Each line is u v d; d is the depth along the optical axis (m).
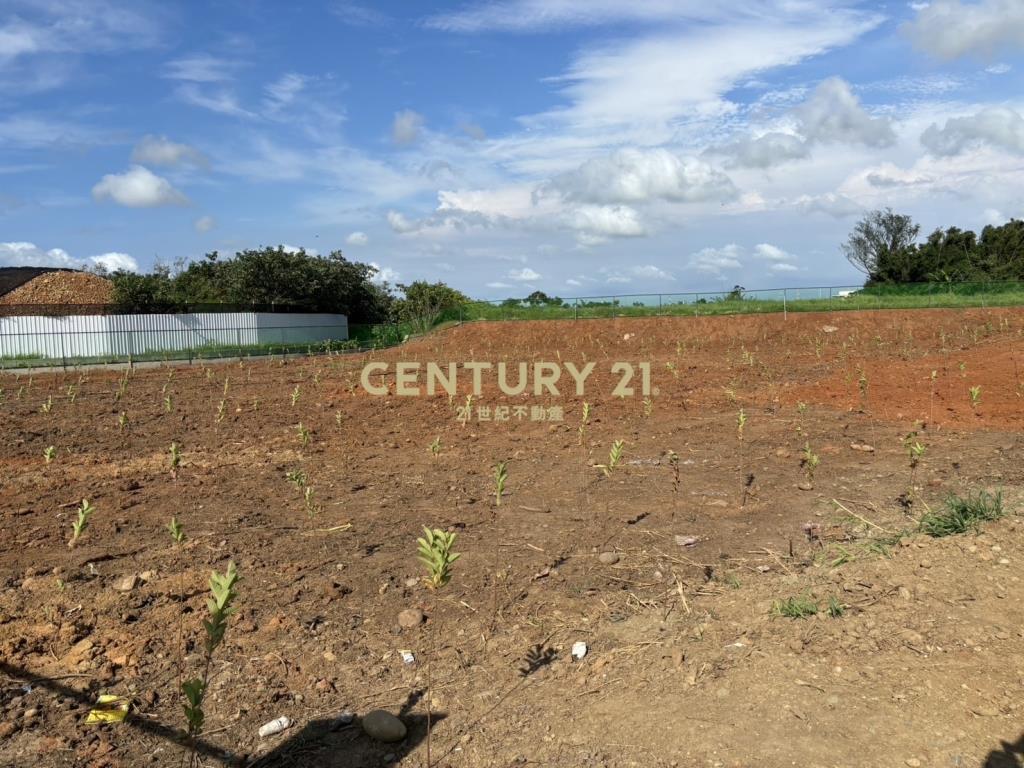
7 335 28.27
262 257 38.56
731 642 3.76
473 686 3.66
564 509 6.57
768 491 6.87
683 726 3.07
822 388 13.02
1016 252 46.72
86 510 5.28
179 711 3.52
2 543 5.91
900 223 53.41
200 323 32.56
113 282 33.09
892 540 5.09
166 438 10.41
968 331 23.45
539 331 30.22
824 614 3.89
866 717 2.99
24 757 3.17
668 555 5.32
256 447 9.73
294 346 33.00
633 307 33.94
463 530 6.06
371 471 8.30
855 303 30.97
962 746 2.78
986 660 3.29
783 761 2.78
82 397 14.99
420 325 36.94
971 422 9.55
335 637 4.21
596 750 3.02
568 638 4.10
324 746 3.23
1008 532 4.74
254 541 5.86
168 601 4.71
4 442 10.11
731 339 27.20
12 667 3.91
